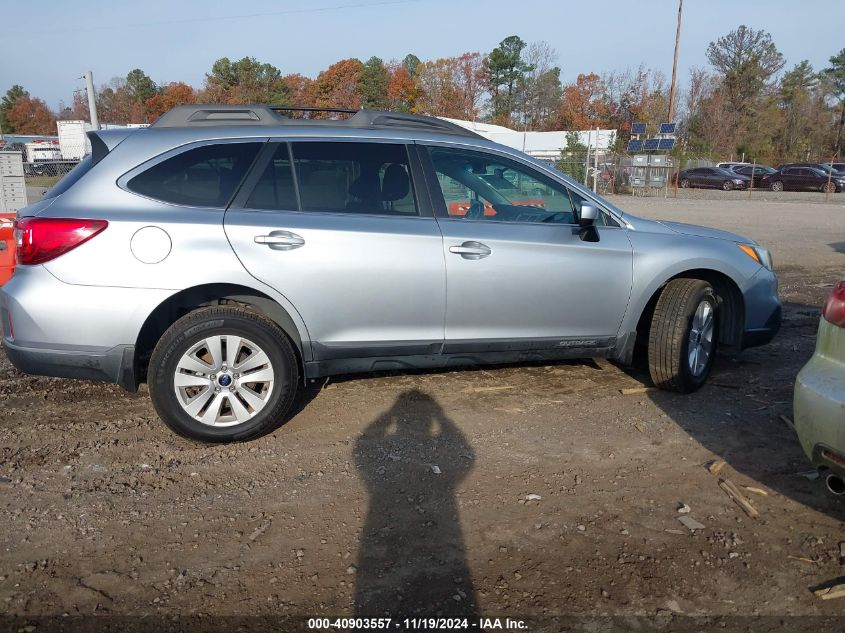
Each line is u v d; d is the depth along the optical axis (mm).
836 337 3150
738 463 3957
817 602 2781
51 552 3062
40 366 3865
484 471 3836
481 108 71938
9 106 86250
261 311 4230
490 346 4559
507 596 2803
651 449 4125
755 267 5141
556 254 4562
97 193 3895
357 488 3645
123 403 4824
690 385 4961
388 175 4387
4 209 12938
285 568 2967
